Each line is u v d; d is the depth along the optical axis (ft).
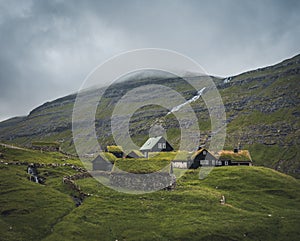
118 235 167.53
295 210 229.66
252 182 289.94
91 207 197.36
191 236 168.55
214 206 212.02
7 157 305.94
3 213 178.19
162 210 200.95
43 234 163.12
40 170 277.64
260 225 186.80
